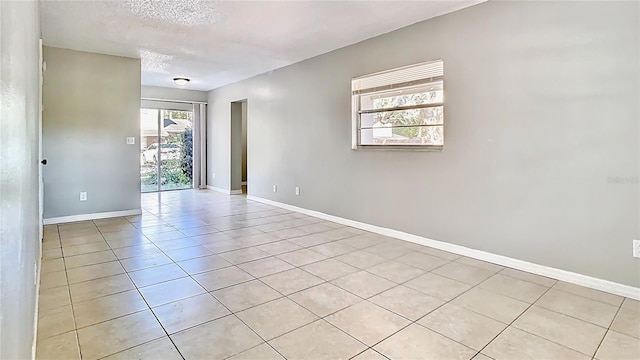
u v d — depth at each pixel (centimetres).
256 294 252
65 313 221
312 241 392
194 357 178
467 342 193
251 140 671
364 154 442
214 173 816
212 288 262
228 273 293
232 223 479
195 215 531
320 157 511
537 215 294
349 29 391
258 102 644
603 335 201
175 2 317
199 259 327
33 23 174
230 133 747
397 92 404
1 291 63
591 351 185
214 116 802
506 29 305
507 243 313
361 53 437
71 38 422
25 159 121
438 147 361
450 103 348
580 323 214
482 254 330
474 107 329
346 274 292
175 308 230
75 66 475
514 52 301
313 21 365
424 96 376
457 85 341
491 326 210
